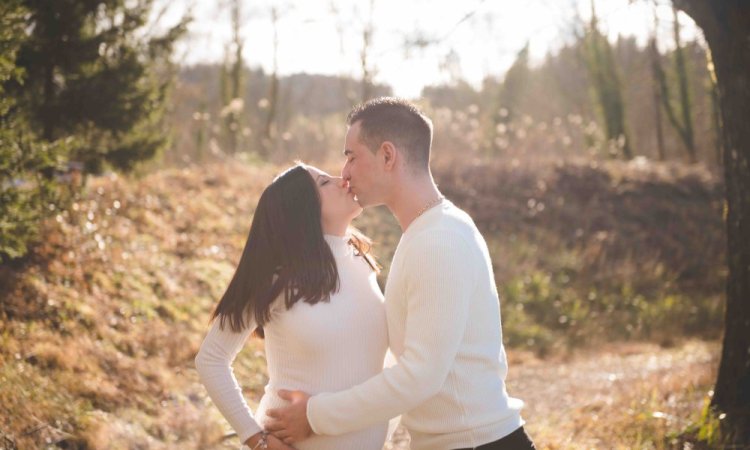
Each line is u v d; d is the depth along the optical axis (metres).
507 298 12.64
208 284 8.96
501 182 16.56
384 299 2.89
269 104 22.28
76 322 6.59
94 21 8.63
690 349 11.02
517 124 19.78
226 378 2.79
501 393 2.72
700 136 27.91
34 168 6.03
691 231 16.22
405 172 2.74
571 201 16.52
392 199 2.78
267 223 2.75
